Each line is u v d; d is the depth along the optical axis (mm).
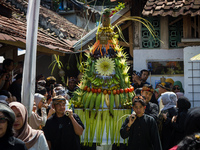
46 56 10312
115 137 4805
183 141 2172
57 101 4000
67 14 17203
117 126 4824
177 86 7055
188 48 7219
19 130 3055
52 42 7113
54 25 9812
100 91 4867
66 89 7121
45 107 4543
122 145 4832
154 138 4105
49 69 10273
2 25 5289
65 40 9102
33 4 3701
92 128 4836
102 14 5219
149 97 5086
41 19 10156
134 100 4188
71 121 4066
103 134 4832
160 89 6105
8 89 4980
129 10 7676
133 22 7684
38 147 3105
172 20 7527
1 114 2553
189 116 2492
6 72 4777
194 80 7195
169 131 4887
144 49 7629
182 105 4754
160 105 5852
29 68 3635
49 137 4004
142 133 4125
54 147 4020
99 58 4941
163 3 7336
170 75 7566
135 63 7680
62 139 3996
